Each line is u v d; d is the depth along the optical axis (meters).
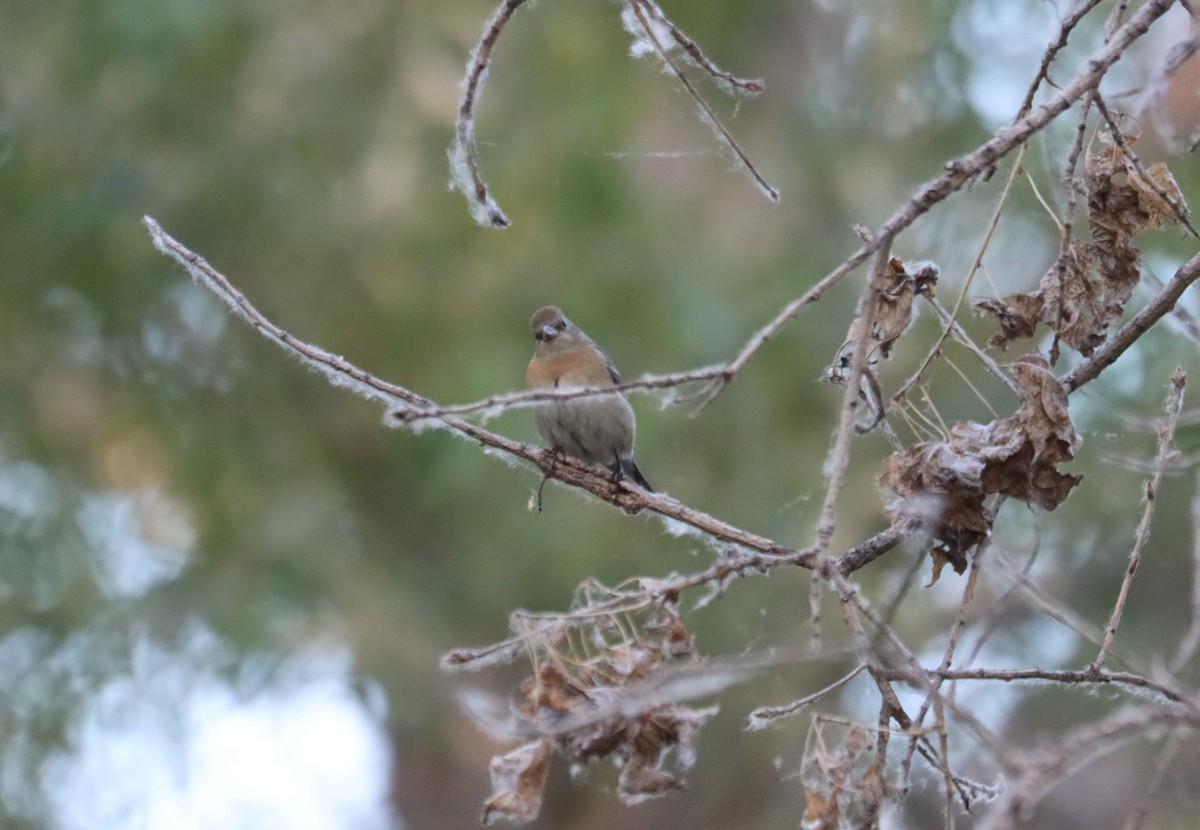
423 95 13.62
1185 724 4.41
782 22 14.15
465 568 14.05
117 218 13.66
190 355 14.79
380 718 14.11
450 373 13.44
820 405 12.95
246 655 13.52
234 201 13.73
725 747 12.56
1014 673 5.43
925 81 13.48
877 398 6.09
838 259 13.34
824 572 4.68
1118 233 5.95
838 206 13.57
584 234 13.43
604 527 13.31
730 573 5.28
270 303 14.31
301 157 13.73
